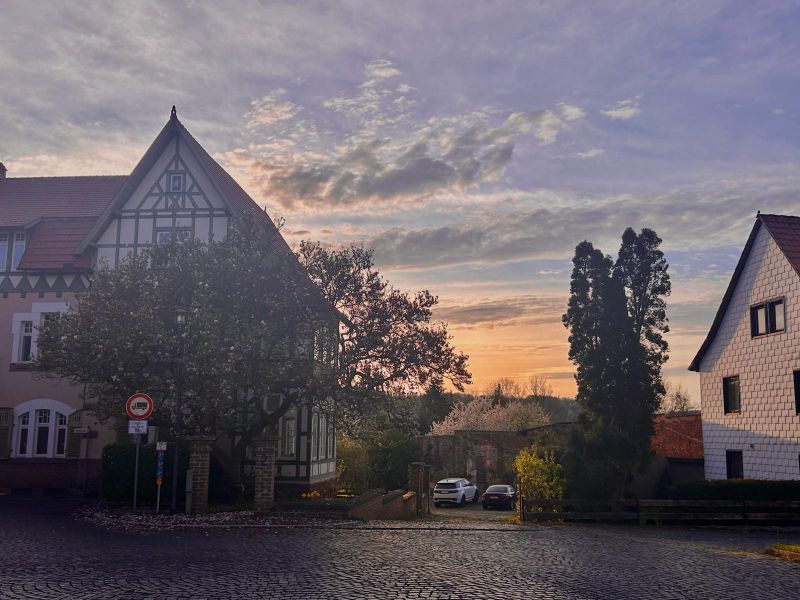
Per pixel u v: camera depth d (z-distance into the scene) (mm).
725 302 31984
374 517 22500
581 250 26375
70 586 10109
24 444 29172
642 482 31594
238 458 23141
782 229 29078
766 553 14773
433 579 10859
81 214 31797
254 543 14727
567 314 26359
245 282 21344
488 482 46562
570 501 22500
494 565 12336
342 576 11000
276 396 26328
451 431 64438
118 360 20938
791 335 27906
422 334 22422
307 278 22000
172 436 23109
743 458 30547
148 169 29281
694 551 14969
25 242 30609
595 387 25516
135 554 13086
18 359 29594
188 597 9445
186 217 28938
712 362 33031
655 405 25469
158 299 21422
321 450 30234
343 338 22469
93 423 28750
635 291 26297
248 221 23047
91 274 28250
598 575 11547
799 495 24641
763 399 29453
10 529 16891
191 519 18688
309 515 19609
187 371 20391
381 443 41031
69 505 23312
